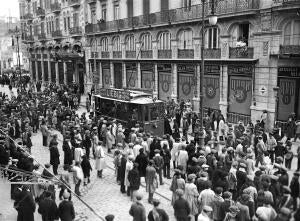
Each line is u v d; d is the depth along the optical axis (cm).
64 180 1218
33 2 5841
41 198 1005
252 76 2302
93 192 1361
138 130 1784
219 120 2156
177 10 2855
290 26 2111
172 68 2977
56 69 5228
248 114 2381
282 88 2175
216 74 2594
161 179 1402
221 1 2439
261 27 2223
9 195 1330
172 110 2575
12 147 1502
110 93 2283
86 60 4347
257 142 1597
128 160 1310
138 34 3378
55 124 2472
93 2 4044
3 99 3192
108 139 1877
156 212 858
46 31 5434
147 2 3259
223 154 1270
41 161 1762
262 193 896
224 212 907
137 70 3444
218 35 2586
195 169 1158
